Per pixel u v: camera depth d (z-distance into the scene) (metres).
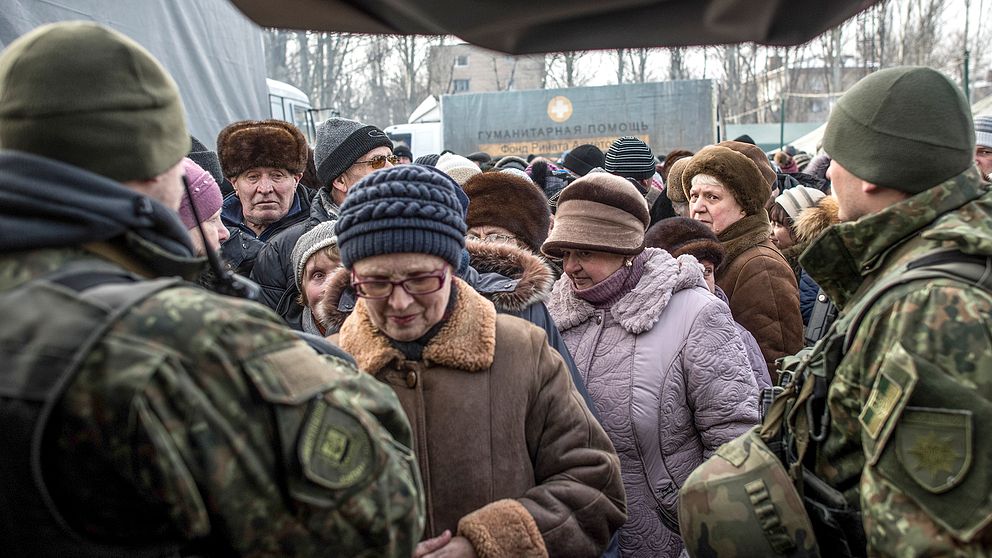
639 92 14.98
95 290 1.10
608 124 15.16
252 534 1.12
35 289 1.09
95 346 1.05
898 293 1.40
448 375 1.78
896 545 1.32
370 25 1.40
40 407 1.02
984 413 1.27
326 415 1.17
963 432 1.28
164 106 1.23
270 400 1.12
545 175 5.84
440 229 1.66
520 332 1.87
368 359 1.79
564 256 2.54
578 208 2.44
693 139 14.97
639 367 2.37
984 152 4.21
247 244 3.52
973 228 1.40
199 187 2.45
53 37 1.18
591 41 1.46
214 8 5.68
